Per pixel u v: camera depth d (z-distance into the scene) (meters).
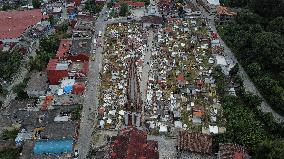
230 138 110.69
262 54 143.50
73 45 151.88
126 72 142.25
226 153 102.94
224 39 164.25
